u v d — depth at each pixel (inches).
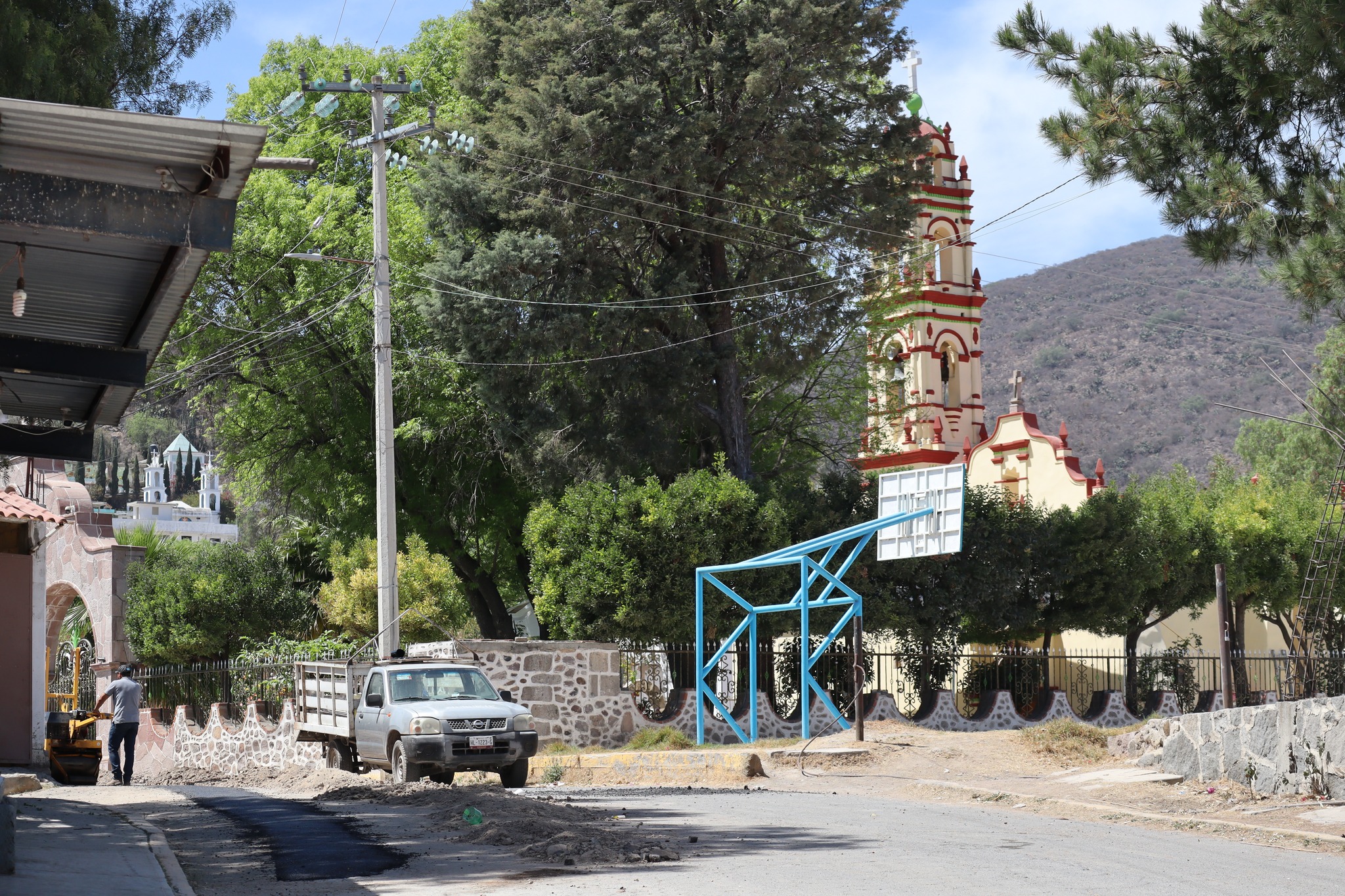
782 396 1531.7
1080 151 641.0
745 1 1254.9
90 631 1606.8
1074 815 618.5
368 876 393.7
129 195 361.1
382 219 965.8
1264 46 601.9
